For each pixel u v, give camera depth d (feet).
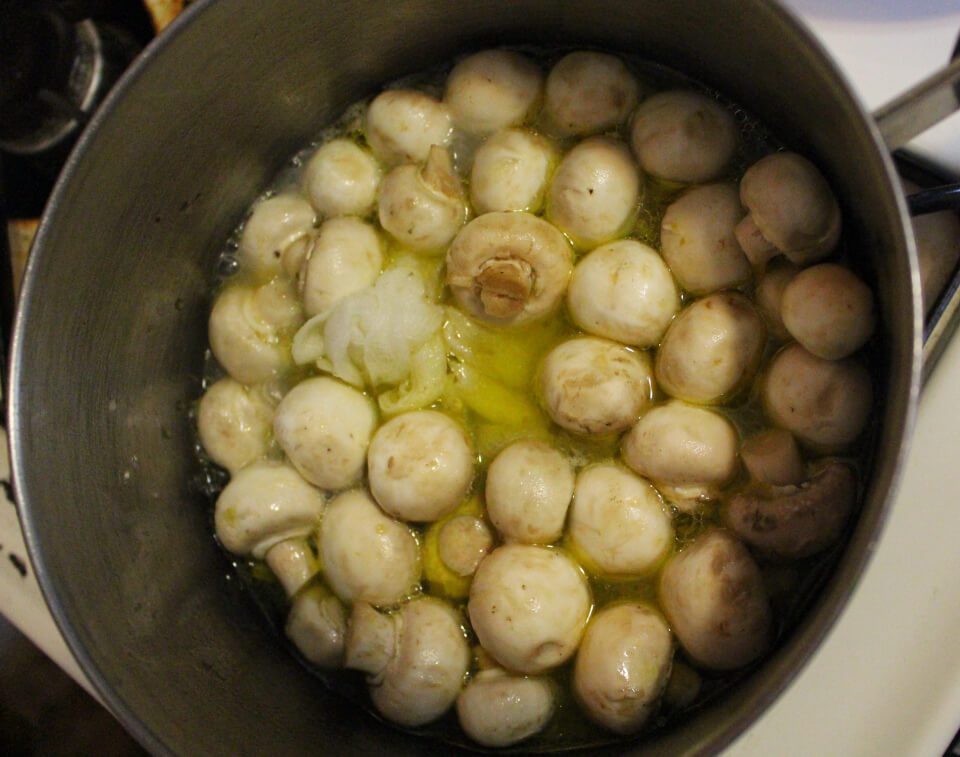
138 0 1.07
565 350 0.90
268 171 1.04
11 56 0.98
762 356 0.87
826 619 0.62
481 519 0.91
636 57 0.96
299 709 0.89
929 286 0.83
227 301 1.00
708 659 0.80
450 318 0.97
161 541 0.92
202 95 0.87
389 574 0.90
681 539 0.87
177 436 1.00
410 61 1.00
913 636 0.79
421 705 0.87
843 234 0.83
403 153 0.98
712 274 0.88
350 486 0.94
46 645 0.94
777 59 0.80
